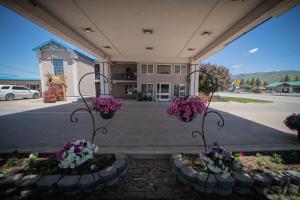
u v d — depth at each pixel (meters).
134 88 18.61
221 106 12.03
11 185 2.04
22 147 3.53
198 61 12.19
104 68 11.55
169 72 14.54
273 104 13.77
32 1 4.21
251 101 16.83
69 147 2.41
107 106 2.91
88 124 5.79
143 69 14.45
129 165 2.86
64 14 5.10
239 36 6.08
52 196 2.04
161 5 4.49
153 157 3.12
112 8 4.71
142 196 2.10
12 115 7.54
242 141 4.02
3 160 2.83
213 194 2.12
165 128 5.30
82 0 4.29
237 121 6.52
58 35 6.04
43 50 15.82
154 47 9.17
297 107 11.59
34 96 17.17
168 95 14.62
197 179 2.13
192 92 12.59
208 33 6.65
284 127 5.53
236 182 2.11
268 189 2.16
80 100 15.09
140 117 7.15
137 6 4.56
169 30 6.38
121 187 2.26
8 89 15.07
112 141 3.97
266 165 2.69
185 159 2.71
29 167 2.37
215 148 2.51
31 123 5.94
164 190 2.21
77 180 2.05
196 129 5.20
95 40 7.86
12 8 4.18
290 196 2.15
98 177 2.12
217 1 4.23
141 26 6.03
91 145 2.53
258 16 4.48
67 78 16.11
